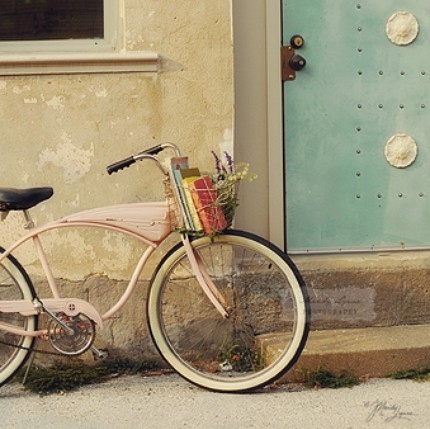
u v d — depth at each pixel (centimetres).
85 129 527
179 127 529
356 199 580
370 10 577
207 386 493
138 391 494
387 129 582
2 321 498
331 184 577
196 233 481
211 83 529
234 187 505
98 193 529
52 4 537
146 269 530
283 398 480
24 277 491
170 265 497
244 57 563
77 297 530
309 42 573
